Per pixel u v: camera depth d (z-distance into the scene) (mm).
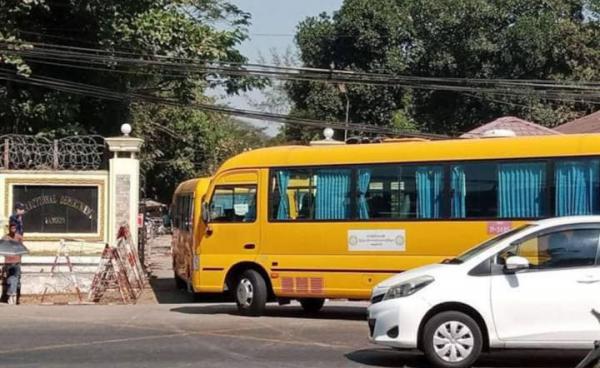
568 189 14086
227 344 12148
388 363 10672
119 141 21359
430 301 10047
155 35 25734
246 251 15938
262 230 15844
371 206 15195
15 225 19016
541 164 14258
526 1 39188
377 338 10336
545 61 38625
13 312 16641
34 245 21000
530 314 9844
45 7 23625
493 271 10062
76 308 17547
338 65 42562
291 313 16500
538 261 10008
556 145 14234
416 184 14938
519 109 39312
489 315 9930
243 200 16125
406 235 14891
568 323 9758
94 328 13969
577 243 9961
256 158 16109
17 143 21422
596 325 9695
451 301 10000
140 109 34281
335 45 42312
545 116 38625
